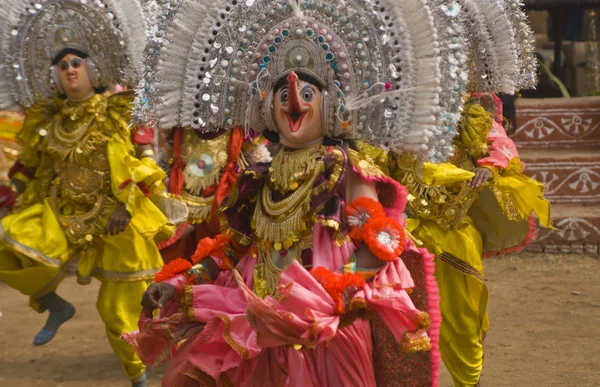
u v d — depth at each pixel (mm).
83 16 6137
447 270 5781
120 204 6262
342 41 3793
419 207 5656
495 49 5594
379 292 3678
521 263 10844
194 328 4027
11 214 6594
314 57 3811
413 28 3738
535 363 6992
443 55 3830
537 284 9766
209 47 3898
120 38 6191
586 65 16281
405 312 3627
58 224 6293
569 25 16000
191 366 3918
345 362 3855
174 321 3854
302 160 3873
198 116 3957
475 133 5715
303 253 3873
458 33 4031
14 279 6289
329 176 3822
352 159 3861
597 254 11266
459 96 3959
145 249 6324
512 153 5852
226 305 3936
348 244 3838
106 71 6254
